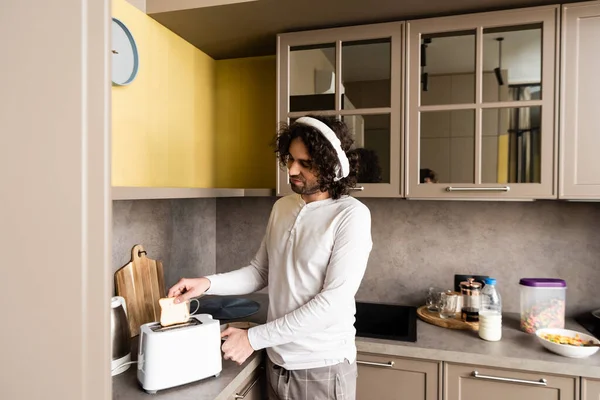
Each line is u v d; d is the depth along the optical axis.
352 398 1.34
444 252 1.99
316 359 1.27
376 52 1.71
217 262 2.33
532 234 1.88
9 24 0.37
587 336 1.48
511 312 1.91
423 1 1.53
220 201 2.32
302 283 1.29
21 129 0.38
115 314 1.23
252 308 1.88
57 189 0.37
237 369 1.26
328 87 1.77
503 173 1.58
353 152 1.43
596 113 1.48
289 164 1.32
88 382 0.38
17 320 0.38
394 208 2.06
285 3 1.55
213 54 2.14
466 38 1.61
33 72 0.37
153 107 1.67
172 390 1.12
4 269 0.38
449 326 1.69
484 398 1.44
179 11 1.61
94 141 0.37
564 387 1.35
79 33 0.37
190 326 1.17
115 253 1.58
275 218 1.44
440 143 1.64
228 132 2.23
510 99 1.56
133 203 1.68
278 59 1.82
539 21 1.52
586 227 1.82
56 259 0.38
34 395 0.39
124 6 1.50
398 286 2.06
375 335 1.59
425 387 1.50
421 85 1.65
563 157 1.51
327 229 1.27
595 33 1.48
